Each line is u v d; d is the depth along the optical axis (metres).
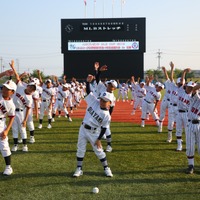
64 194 5.50
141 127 13.16
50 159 7.85
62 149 8.96
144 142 9.99
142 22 37.00
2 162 7.57
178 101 8.67
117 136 11.02
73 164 7.41
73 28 37.41
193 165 6.92
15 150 8.70
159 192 5.62
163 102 11.53
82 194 5.50
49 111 12.77
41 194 5.49
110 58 37.81
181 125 8.77
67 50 37.66
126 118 16.44
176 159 7.93
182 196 5.44
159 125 11.91
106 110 6.21
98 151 6.47
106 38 37.50
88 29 37.41
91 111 6.29
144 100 13.12
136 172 6.81
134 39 37.31
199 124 6.77
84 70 38.00
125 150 8.89
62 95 14.66
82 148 6.48
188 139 6.82
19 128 8.60
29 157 8.04
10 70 6.98
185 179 6.38
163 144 9.74
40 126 12.73
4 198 5.30
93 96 6.41
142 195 5.47
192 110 6.79
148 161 7.72
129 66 37.78
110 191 5.66
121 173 6.73
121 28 37.19
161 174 6.68
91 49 37.66
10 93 6.36
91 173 6.72
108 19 37.19
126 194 5.51
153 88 12.83
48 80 12.53
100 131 6.43
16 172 6.76
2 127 6.53
